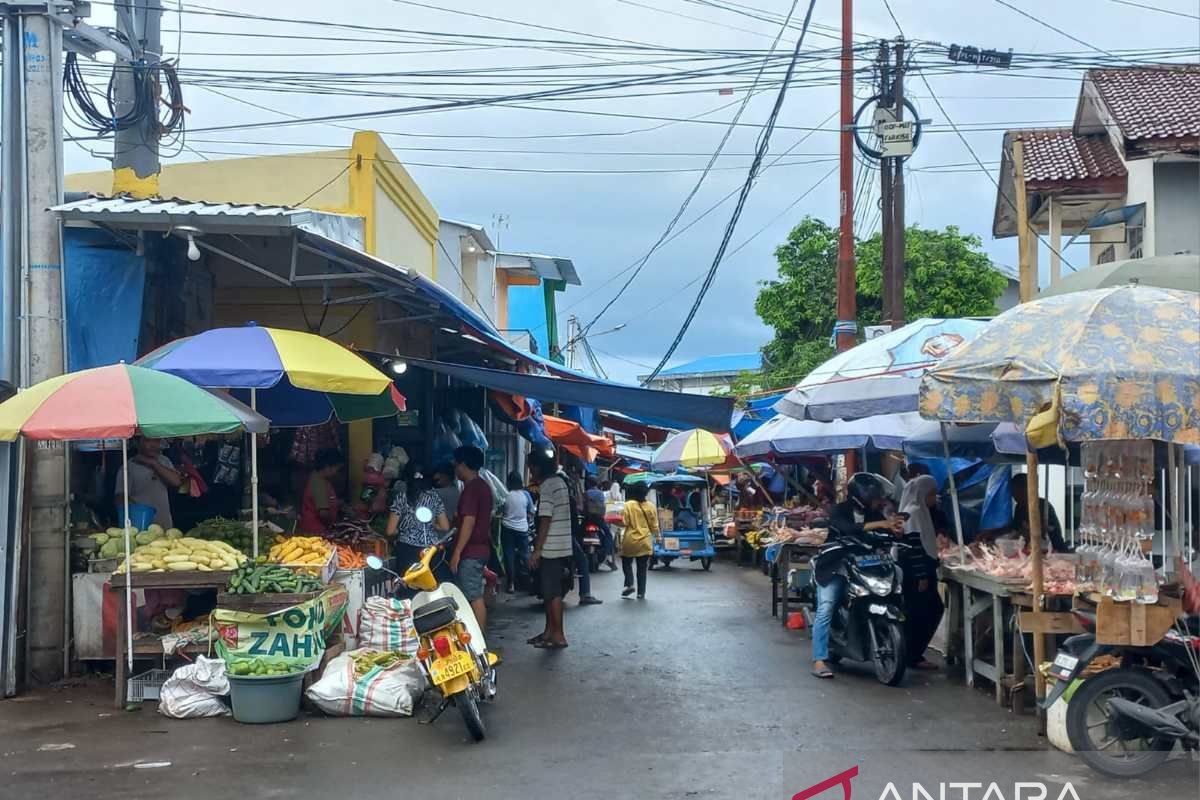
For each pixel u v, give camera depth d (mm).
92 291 9930
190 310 11695
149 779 6500
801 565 13273
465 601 8453
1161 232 16094
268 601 7895
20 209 9094
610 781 6449
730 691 9070
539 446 19219
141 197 11359
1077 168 17531
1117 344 6566
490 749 7180
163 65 11297
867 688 9188
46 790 6289
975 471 13297
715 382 48906
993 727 7758
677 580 19875
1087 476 7125
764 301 29391
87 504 9672
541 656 10844
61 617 8945
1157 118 16016
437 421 14539
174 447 10836
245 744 7277
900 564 9906
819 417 10852
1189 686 6590
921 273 25625
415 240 16516
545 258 27844
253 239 11055
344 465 12773
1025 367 6773
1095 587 6934
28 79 9023
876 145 17047
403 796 6176
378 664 8391
